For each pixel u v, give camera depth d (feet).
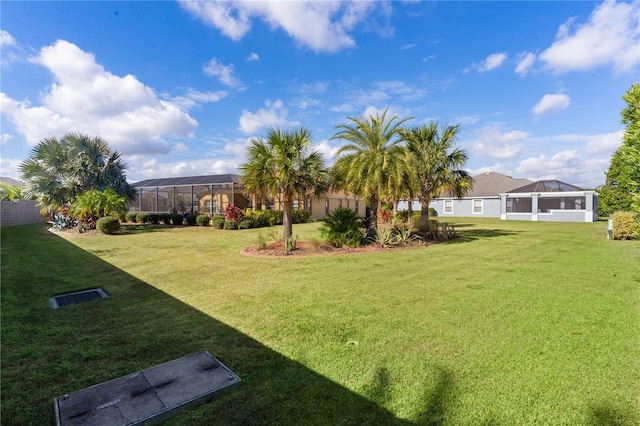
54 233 49.90
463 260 27.35
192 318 13.73
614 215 42.83
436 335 11.72
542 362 9.64
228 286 19.10
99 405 7.57
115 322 13.26
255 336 11.76
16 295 17.19
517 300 15.90
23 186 57.06
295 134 33.37
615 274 21.49
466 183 45.83
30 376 8.94
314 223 75.00
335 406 7.60
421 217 46.01
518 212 91.81
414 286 18.81
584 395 7.97
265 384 8.55
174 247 36.11
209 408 7.52
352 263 26.03
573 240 41.29
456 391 8.18
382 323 12.96
